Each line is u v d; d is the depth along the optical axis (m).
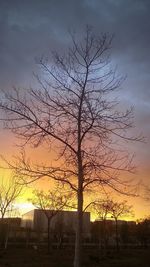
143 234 80.88
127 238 82.19
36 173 18.20
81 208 17.84
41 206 52.75
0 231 57.00
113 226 76.94
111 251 58.06
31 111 18.06
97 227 70.56
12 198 49.41
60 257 41.94
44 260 37.69
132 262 37.97
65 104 18.42
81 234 17.50
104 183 18.27
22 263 34.22
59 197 19.22
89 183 18.14
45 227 76.38
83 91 18.77
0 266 31.25
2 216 50.06
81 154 18.33
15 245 65.56
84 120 18.45
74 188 18.19
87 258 42.41
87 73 19.06
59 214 70.00
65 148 18.44
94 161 18.39
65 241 71.69
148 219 82.38
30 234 73.56
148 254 50.59
